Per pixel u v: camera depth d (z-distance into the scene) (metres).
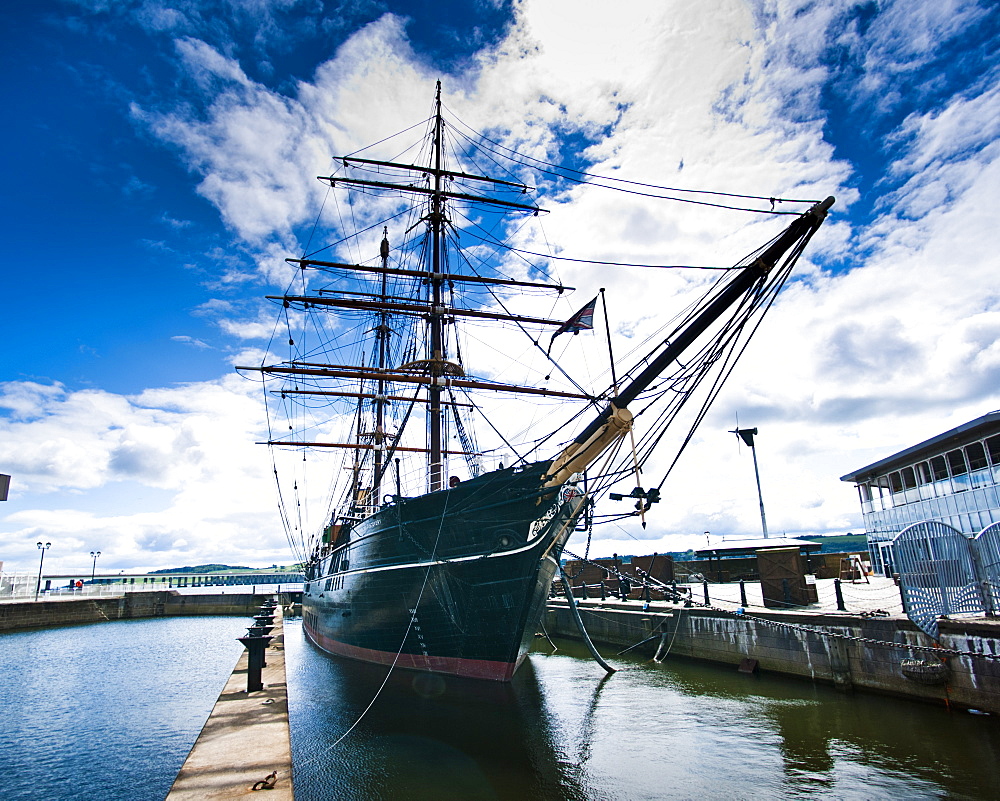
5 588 59.44
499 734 15.14
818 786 10.96
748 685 18.72
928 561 15.62
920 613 15.30
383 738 15.20
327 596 31.81
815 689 17.56
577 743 14.22
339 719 17.19
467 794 11.58
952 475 29.44
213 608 69.81
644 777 11.97
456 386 32.16
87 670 31.36
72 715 21.34
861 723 14.19
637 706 17.19
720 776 11.74
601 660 22.17
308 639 39.91
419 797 11.50
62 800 13.10
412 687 20.38
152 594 68.38
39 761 15.95
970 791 10.30
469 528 20.16
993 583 15.45
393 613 22.98
